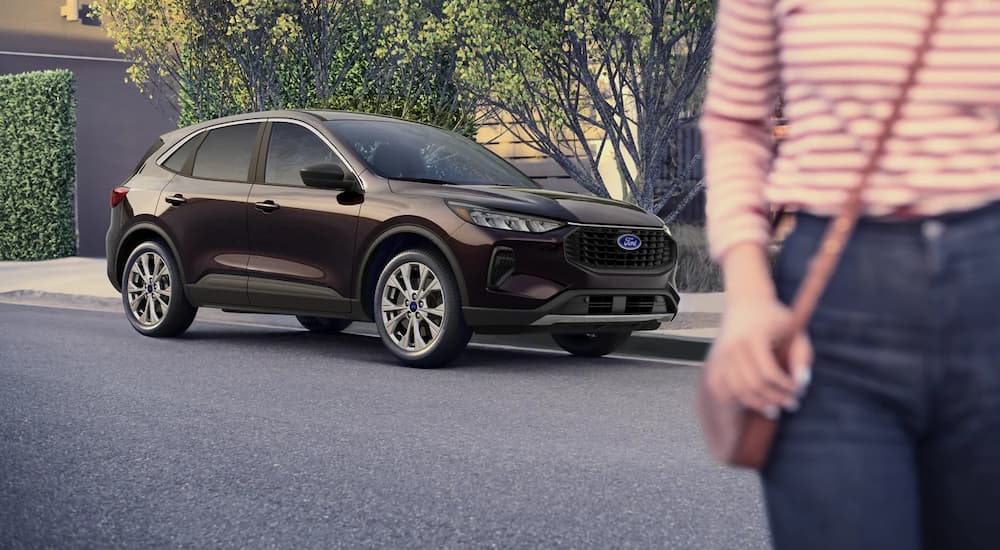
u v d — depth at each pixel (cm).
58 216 2191
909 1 155
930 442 162
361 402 749
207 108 1684
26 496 512
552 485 538
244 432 650
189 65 1669
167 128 2450
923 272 156
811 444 158
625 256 891
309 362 930
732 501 511
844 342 158
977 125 156
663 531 466
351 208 923
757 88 176
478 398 770
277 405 734
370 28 1645
